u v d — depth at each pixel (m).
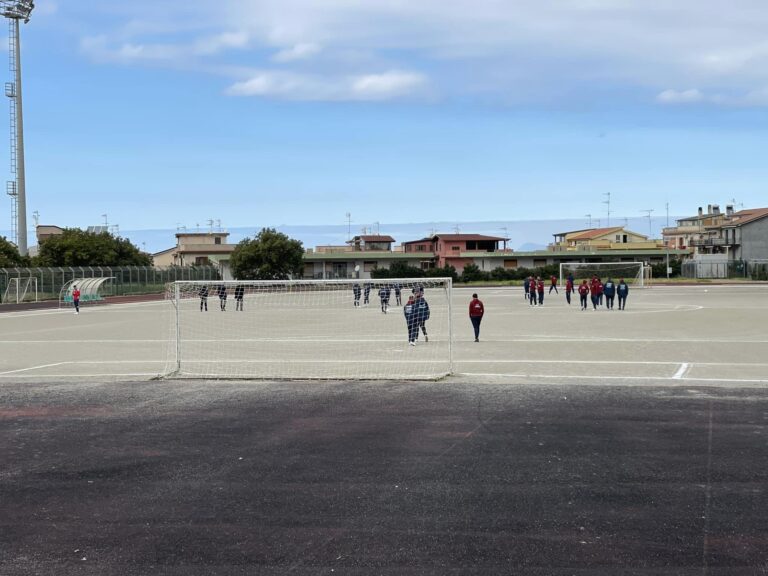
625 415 10.97
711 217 125.19
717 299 49.50
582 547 5.79
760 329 26.64
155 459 8.78
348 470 8.16
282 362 18.52
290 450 9.12
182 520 6.58
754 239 100.56
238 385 14.69
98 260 74.12
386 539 6.03
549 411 11.38
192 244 104.94
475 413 11.31
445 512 6.68
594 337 24.28
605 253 106.62
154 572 5.44
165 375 16.14
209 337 26.22
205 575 5.37
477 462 8.39
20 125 62.34
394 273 95.56
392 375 15.80
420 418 11.01
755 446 8.96
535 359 18.36
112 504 7.08
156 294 65.69
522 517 6.51
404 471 8.07
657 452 8.71
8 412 11.94
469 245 108.19
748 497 6.99
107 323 34.44
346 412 11.61
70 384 15.04
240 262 84.44
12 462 8.71
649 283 80.62
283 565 5.52
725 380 14.42
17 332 29.70
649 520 6.39
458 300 52.88
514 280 93.88
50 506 7.04
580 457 8.55
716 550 5.71
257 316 37.41
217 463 8.55
